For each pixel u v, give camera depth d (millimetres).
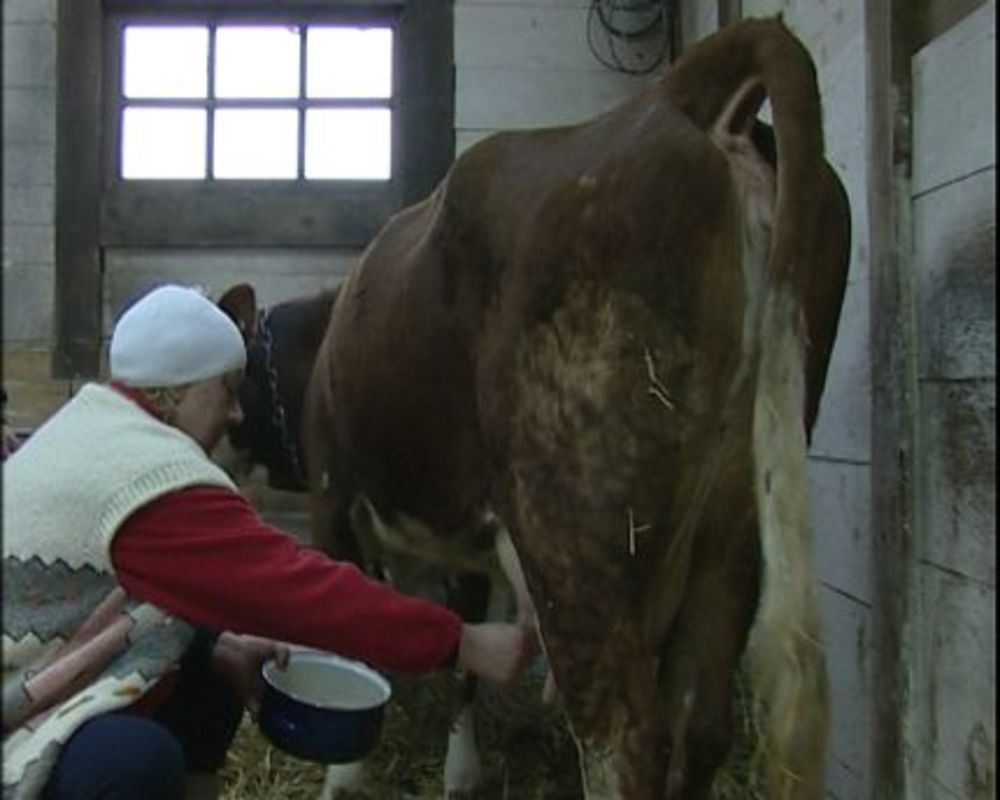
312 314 3496
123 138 4828
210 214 4762
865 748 2607
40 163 4770
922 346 2242
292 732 2012
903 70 2289
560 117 4805
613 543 1984
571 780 3459
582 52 4812
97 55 4773
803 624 1836
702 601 2080
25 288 4750
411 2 4785
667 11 4785
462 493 2457
